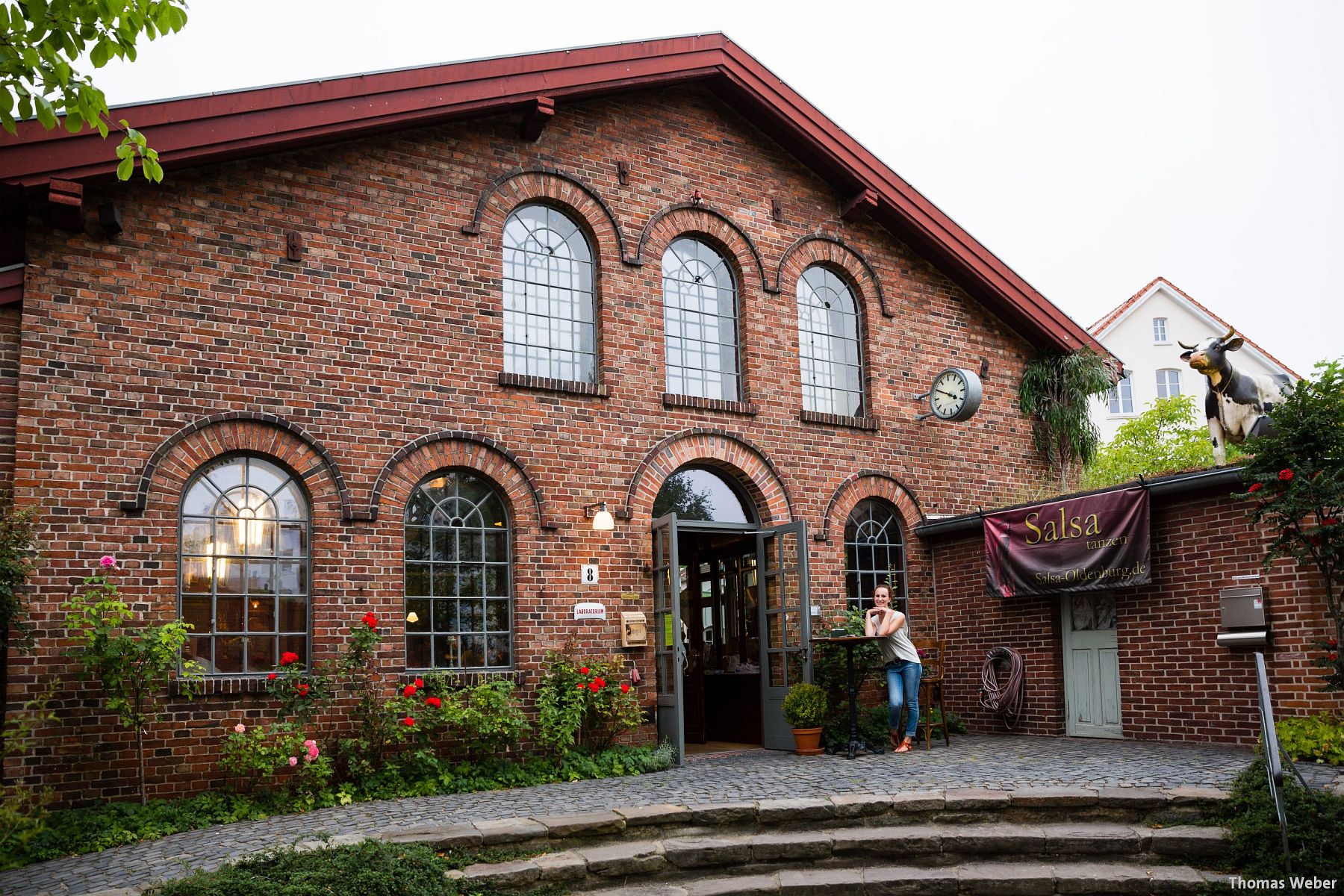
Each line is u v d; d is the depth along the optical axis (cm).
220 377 1007
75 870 747
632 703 1154
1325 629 1035
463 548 1128
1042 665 1334
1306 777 888
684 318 1340
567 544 1177
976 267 1542
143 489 952
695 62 1316
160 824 870
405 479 1091
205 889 621
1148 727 1204
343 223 1095
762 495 1329
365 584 1052
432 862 700
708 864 781
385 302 1106
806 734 1188
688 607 1455
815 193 1466
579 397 1212
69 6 652
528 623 1137
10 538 823
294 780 970
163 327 984
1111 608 1271
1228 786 845
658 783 1000
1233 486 1122
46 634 895
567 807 871
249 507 1020
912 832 815
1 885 714
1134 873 754
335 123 1054
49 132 916
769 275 1394
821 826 834
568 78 1210
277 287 1048
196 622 978
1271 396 1162
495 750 1080
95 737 899
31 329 926
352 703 1022
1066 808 841
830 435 1408
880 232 1516
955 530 1444
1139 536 1192
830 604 1362
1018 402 1606
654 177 1318
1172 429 2836
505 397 1165
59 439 924
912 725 1180
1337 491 906
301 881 641
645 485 1241
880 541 1452
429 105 1113
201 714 950
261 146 1017
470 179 1180
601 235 1262
